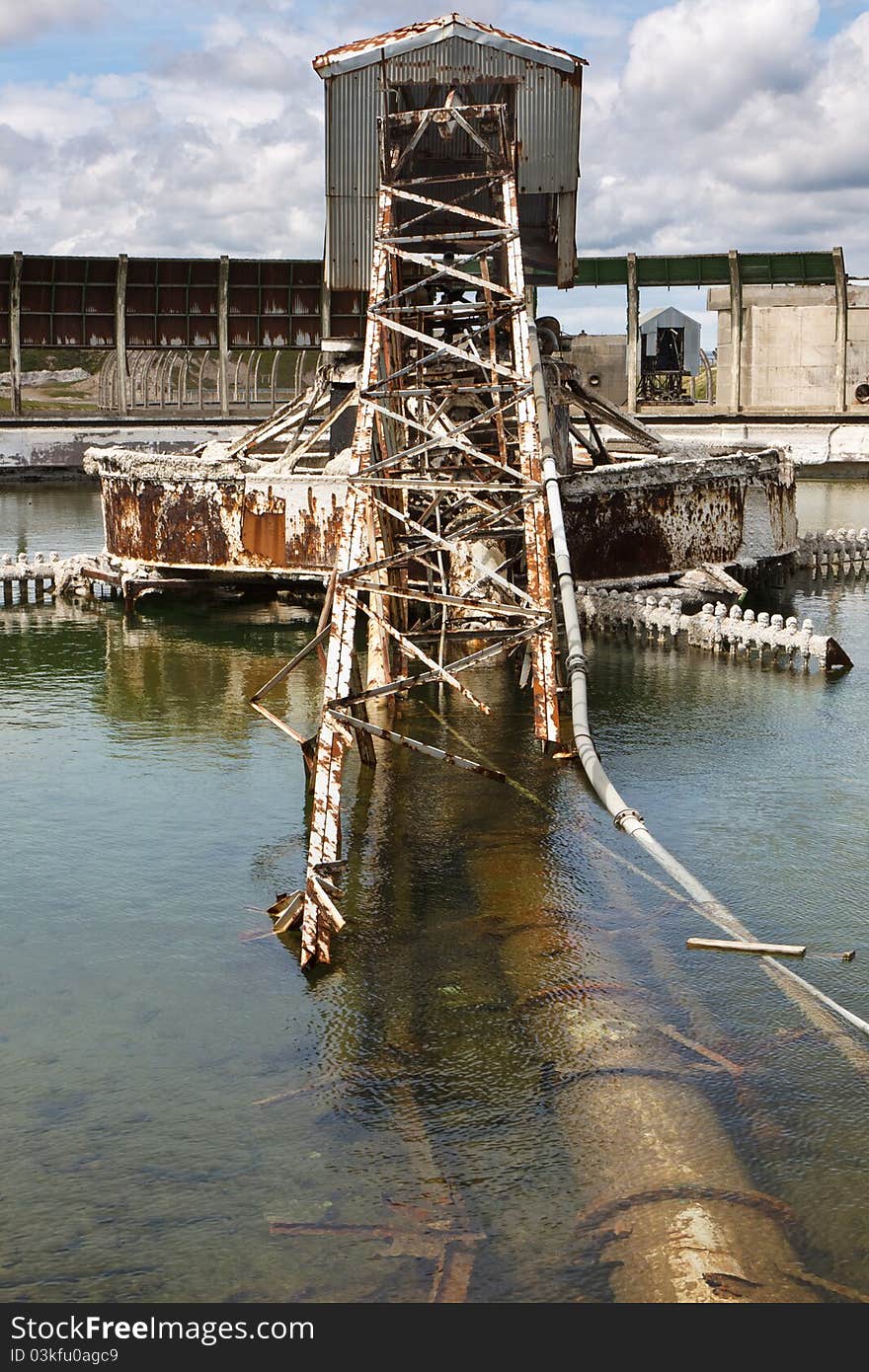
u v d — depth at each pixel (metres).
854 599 18.84
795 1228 4.69
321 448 24.25
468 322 14.89
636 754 10.71
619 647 15.30
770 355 45.41
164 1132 5.38
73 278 39.22
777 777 10.04
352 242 15.55
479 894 7.83
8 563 19.42
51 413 42.47
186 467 17.39
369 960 6.96
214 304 39.75
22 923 7.57
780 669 13.98
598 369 49.09
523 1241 4.66
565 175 15.21
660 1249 4.59
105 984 6.76
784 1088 5.58
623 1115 5.39
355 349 17.44
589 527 16.22
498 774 8.25
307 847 8.74
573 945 7.08
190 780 10.30
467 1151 5.18
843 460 41.00
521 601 14.50
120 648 15.82
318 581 18.86
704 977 6.64
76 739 11.56
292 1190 4.98
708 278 42.91
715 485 17.55
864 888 7.83
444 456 14.84
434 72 14.83
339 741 8.05
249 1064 5.91
